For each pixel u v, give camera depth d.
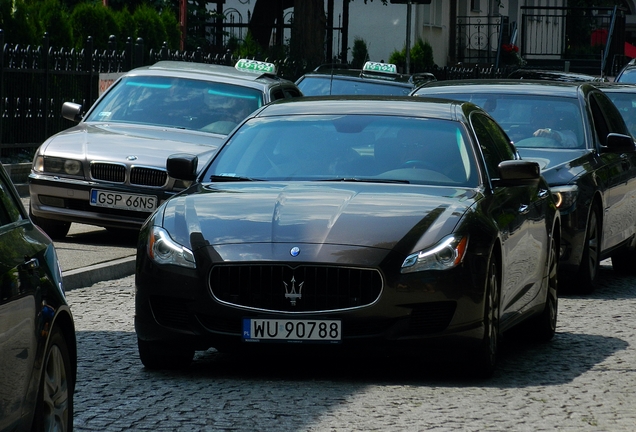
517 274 14.94
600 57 77.12
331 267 12.85
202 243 13.16
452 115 16.03
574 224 20.97
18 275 8.84
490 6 87.31
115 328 16.70
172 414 11.72
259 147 15.73
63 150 23.94
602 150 22.92
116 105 26.23
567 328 17.78
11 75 33.06
